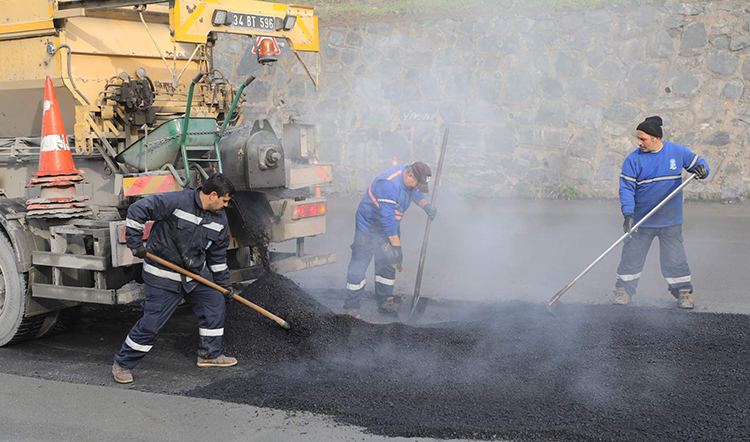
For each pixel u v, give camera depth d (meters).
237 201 5.84
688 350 4.86
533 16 11.96
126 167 5.73
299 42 6.26
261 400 4.24
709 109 11.19
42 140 5.49
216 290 4.88
